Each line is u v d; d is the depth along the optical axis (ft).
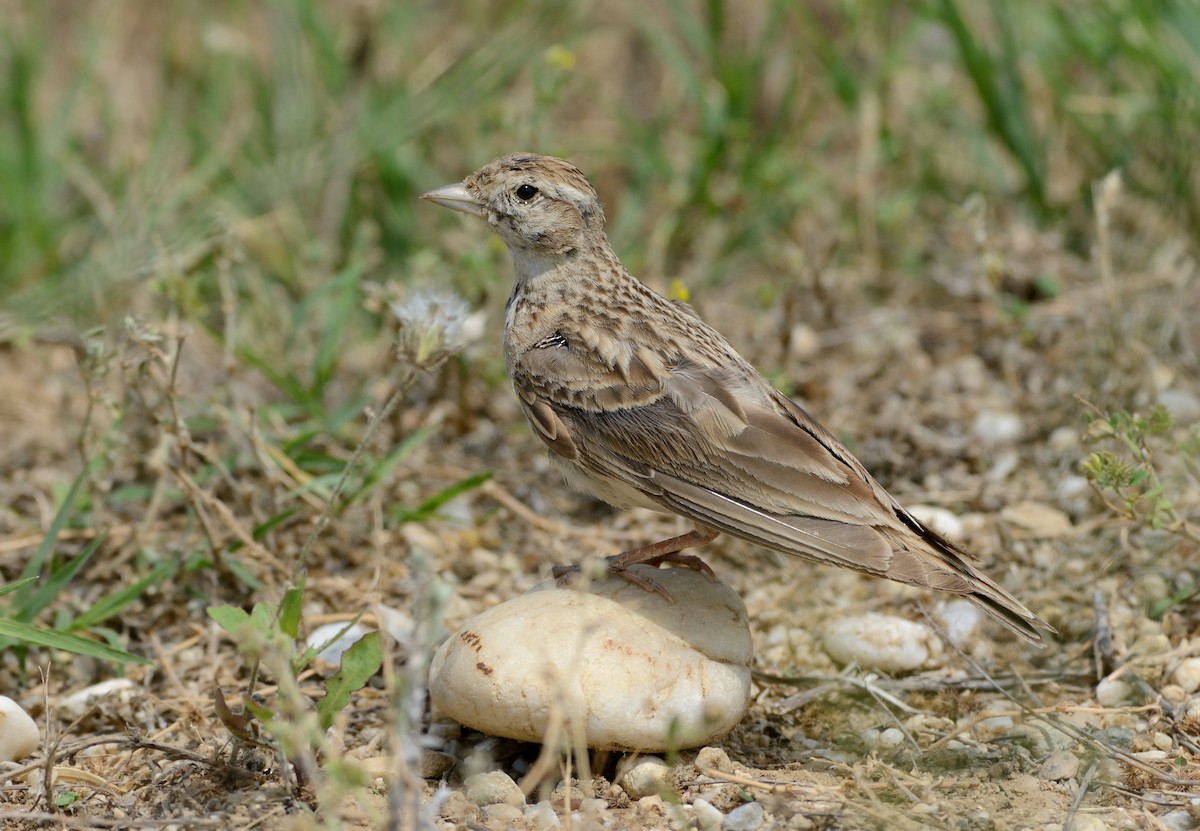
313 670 40.81
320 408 50.65
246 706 33.14
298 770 33.45
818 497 36.27
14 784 35.04
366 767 34.63
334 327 52.44
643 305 41.34
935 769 35.32
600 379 39.50
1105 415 42.78
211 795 33.65
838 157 70.64
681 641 35.01
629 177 69.51
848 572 45.68
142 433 49.93
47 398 57.31
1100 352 52.08
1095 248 59.31
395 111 66.90
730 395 38.19
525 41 71.00
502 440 53.31
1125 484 38.91
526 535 48.34
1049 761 35.32
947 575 34.06
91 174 69.67
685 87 70.23
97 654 37.22
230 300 50.11
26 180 66.64
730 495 37.17
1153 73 63.05
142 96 76.74
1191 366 52.65
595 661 34.06
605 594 36.01
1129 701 38.75
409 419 53.01
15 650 41.70
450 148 69.05
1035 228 63.52
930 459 51.03
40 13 75.20
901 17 73.00
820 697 39.14
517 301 42.22
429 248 62.54
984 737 37.19
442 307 35.96
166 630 43.98
